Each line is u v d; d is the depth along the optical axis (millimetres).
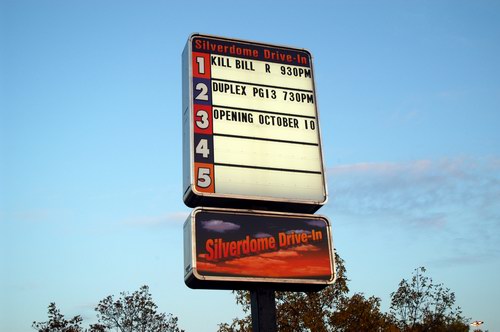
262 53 24344
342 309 36094
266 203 22312
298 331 36094
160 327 46156
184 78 23594
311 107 24219
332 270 21781
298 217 22062
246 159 22516
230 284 20797
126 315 45719
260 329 20812
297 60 24766
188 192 21594
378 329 36438
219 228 21016
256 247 21188
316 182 23156
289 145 23297
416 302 43812
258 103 23500
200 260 20453
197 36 23703
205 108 22703
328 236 22156
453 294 44031
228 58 23781
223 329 38219
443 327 43406
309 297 36438
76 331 44062
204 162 21969
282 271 21172
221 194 21641
